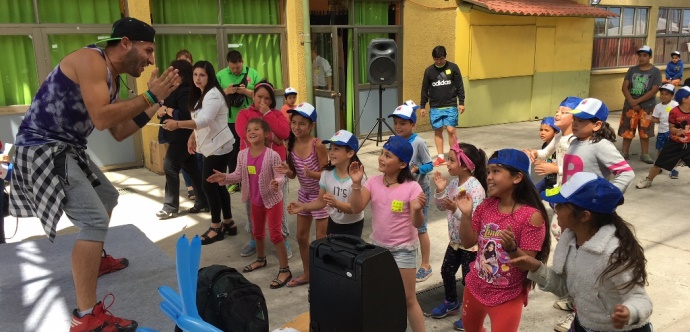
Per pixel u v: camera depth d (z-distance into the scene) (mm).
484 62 11711
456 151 3617
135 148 8336
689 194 6750
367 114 10805
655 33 15242
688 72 16391
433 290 4230
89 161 3076
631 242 2271
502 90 12297
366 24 10508
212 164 5121
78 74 2639
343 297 1881
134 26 2760
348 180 3775
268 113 5031
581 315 2422
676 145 6770
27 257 4035
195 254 2043
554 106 13352
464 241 2963
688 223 5645
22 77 7523
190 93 5039
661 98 7863
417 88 11289
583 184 2311
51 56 7613
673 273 4438
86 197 2752
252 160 4324
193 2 8539
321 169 4293
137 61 2805
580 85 13742
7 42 7348
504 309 2756
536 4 11945
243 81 7184
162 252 4117
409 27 10891
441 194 3537
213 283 2441
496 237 2760
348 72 10406
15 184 2889
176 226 5777
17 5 7281
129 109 2699
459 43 11250
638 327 2264
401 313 1937
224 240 5387
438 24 11125
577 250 2406
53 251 4164
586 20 13359
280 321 3807
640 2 14586
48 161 2674
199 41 8695
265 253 4863
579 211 2311
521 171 2744
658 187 7105
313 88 9875
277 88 9672
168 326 3037
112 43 2760
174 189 5988
